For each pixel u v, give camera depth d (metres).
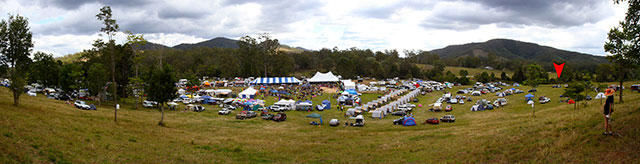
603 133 16.77
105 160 18.73
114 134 26.14
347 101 62.84
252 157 22.34
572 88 44.84
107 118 35.06
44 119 27.16
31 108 33.88
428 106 60.38
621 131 16.78
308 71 170.75
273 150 24.73
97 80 48.94
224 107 57.06
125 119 36.31
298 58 175.62
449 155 20.20
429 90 88.50
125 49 56.41
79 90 55.84
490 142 21.84
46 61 63.94
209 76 129.25
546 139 19.23
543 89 78.25
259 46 133.12
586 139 16.86
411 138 28.72
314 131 36.19
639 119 17.81
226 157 22.06
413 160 20.16
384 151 23.53
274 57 132.75
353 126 40.56
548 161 15.60
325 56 190.88
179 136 28.98
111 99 57.00
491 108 52.19
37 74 63.41
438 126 37.62
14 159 16.03
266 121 43.72
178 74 103.69
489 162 17.36
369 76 142.25
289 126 40.09
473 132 28.62
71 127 25.94
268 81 99.25
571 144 16.95
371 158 21.55
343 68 129.12
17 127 21.78
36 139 19.94
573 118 24.67
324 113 53.00
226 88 90.31
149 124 34.56
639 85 59.50
